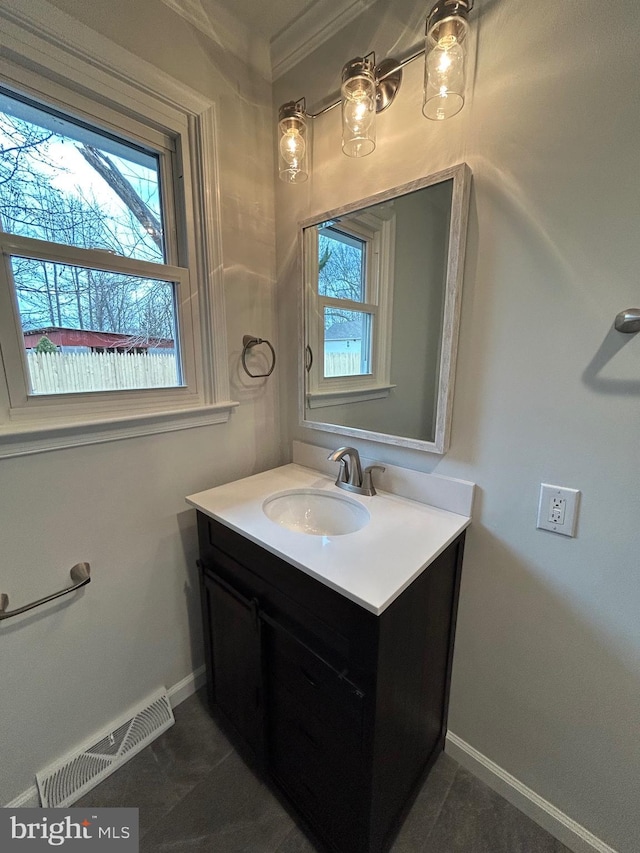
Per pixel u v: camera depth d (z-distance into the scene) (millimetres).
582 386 835
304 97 1226
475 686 1122
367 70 938
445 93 788
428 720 1092
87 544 1090
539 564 955
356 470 1235
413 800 1069
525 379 912
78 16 898
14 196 896
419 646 948
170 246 1199
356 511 1183
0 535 927
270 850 980
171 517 1287
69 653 1087
